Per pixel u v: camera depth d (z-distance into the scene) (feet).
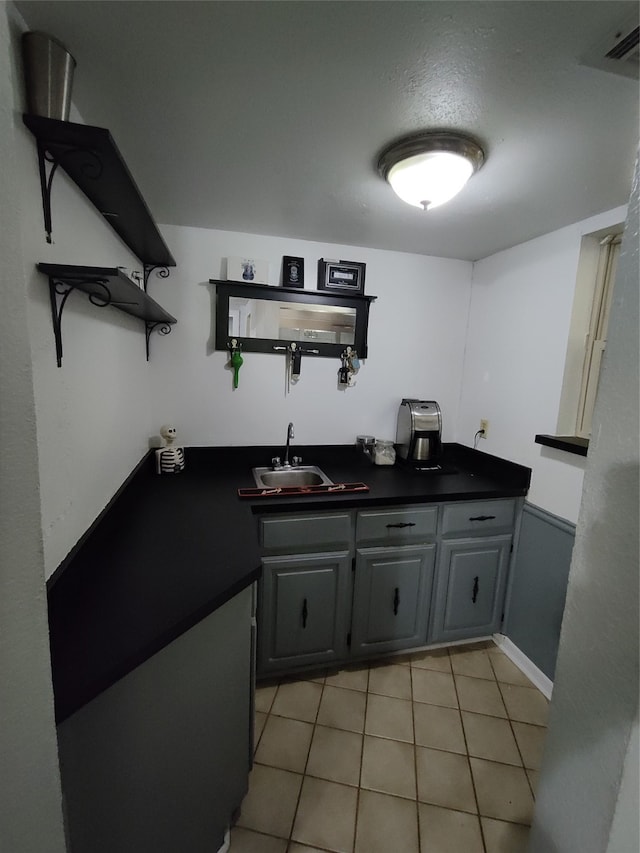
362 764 4.63
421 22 2.56
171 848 3.14
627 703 1.32
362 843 3.86
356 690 5.71
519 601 6.37
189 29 2.65
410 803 4.23
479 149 3.88
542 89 3.10
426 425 7.13
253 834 3.91
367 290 7.22
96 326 4.00
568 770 1.58
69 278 2.93
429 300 7.57
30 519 1.34
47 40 2.56
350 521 5.70
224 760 3.59
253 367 6.93
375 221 5.87
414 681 5.90
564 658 1.59
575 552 1.52
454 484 6.41
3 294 1.20
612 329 1.37
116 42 2.76
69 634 2.64
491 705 5.51
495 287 7.07
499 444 6.93
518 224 5.72
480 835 3.95
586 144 3.80
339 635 5.90
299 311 6.93
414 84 3.10
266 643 5.62
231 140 3.95
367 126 3.66
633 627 1.30
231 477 6.35
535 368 6.22
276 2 2.44
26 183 2.55
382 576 5.95
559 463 5.73
